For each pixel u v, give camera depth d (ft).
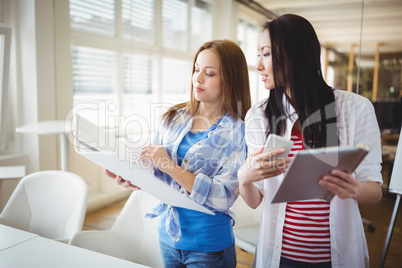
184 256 3.49
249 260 6.85
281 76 3.07
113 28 10.51
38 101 9.39
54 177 5.59
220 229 3.43
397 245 6.83
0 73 9.20
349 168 2.37
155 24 10.48
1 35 9.04
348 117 3.01
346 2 7.02
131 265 3.33
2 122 9.42
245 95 3.57
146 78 10.78
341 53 7.25
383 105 7.10
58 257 3.49
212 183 3.31
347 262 3.06
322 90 3.06
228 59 3.40
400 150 5.37
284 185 2.36
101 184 10.53
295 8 7.48
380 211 7.56
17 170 7.01
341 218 3.03
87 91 10.27
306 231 3.08
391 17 6.77
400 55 6.75
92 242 4.58
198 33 9.64
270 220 3.27
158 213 3.85
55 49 9.59
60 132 7.63
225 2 8.79
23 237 3.99
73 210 5.33
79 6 9.87
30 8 9.12
